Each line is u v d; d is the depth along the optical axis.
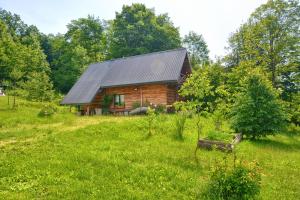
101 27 74.19
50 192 8.02
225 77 32.78
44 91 41.38
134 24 61.25
